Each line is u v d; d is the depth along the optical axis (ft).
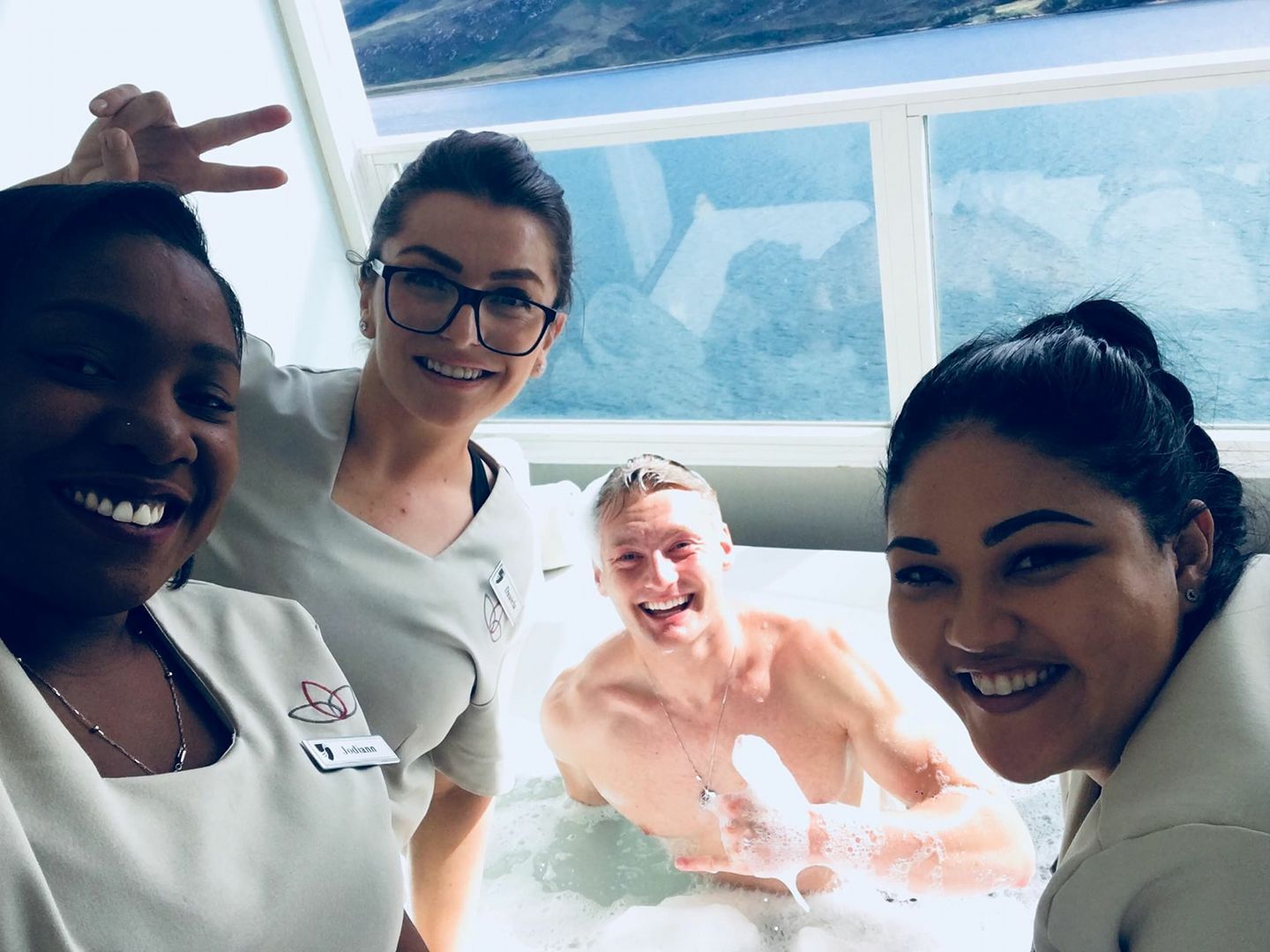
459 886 4.81
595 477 9.89
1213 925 1.98
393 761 2.84
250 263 8.68
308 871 2.41
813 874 6.16
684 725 6.31
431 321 4.14
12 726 2.06
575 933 6.21
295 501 4.15
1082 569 2.30
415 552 4.22
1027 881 5.60
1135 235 7.80
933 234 8.25
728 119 8.24
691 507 6.05
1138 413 2.36
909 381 8.67
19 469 2.14
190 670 2.58
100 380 2.22
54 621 2.31
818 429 9.02
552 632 8.20
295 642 2.91
